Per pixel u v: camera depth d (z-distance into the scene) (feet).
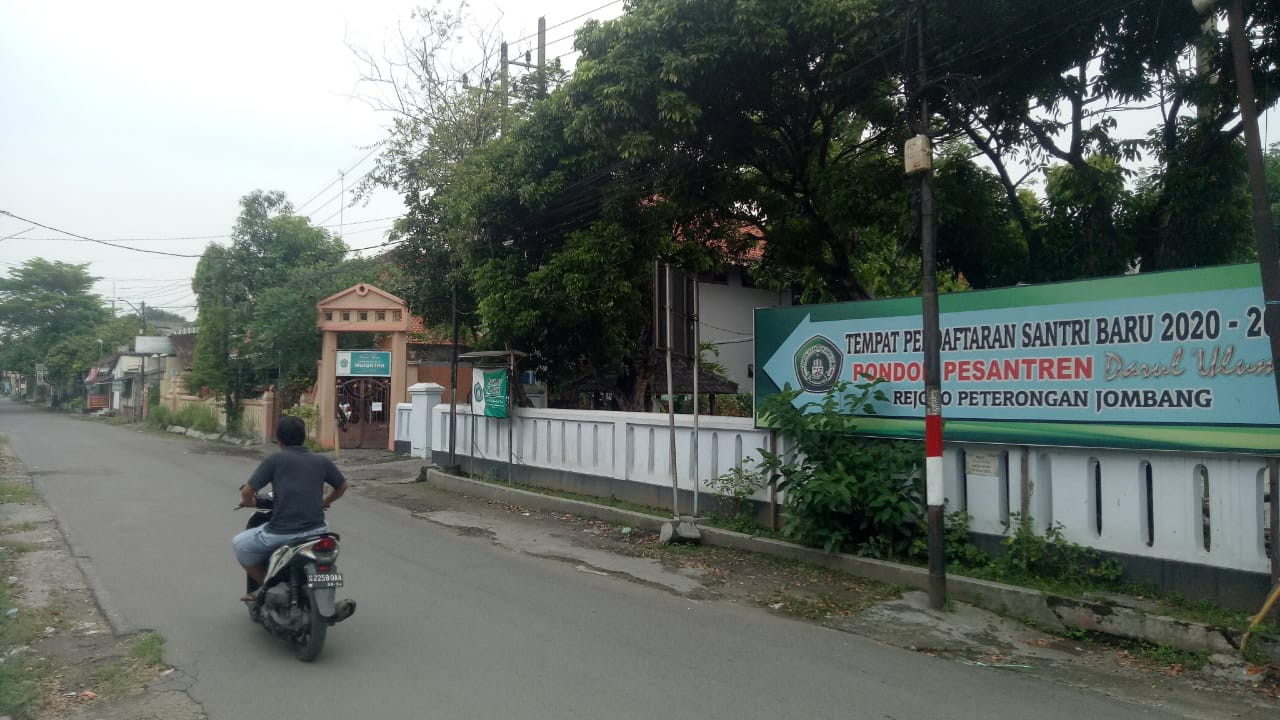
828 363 31.94
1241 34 20.27
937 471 25.18
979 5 32.60
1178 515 23.36
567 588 27.37
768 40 35.24
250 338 87.45
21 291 204.33
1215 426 22.47
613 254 43.11
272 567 20.21
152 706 16.67
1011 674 19.95
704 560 31.50
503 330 46.34
